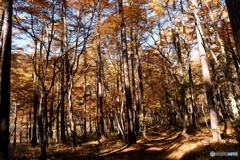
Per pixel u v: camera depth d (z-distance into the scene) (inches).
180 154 511.5
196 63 1186.6
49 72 932.0
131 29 858.8
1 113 343.6
